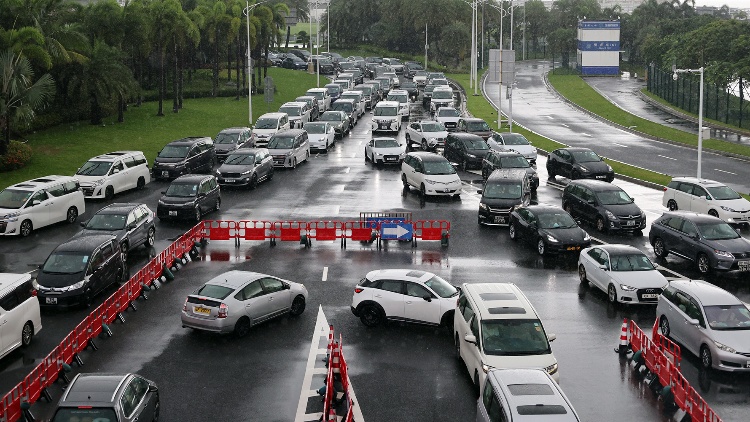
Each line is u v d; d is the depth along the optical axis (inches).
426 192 1656.0
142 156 1809.8
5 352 844.6
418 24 5595.5
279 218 1496.1
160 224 1475.1
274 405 736.3
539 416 568.7
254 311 928.3
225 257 1259.8
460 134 2135.8
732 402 744.3
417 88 3949.3
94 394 605.9
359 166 2096.5
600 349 884.6
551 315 994.1
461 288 877.2
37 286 1007.6
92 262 1040.2
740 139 2662.4
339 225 1443.2
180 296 1064.2
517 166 1803.6
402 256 1263.5
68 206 1480.1
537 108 3560.5
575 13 6776.6
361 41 6407.5
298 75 4384.8
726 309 840.3
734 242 1163.9
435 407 732.7
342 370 759.1
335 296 1063.6
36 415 722.8
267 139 2309.3
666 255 1255.5
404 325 962.1
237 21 3262.8
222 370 819.4
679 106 3550.7
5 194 1405.0
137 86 2642.7
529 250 1307.8
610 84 4579.2
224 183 1770.4
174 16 2746.1
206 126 2682.1
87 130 2454.5
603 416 716.7
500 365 733.3
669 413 724.7
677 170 2062.0
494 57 2711.6
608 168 1849.2
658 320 930.7
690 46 3698.3
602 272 1055.6
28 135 2305.6
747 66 3080.7
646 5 6240.2
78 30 2406.5
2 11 2142.0
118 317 970.1
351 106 2883.9
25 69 1932.8
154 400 678.5
